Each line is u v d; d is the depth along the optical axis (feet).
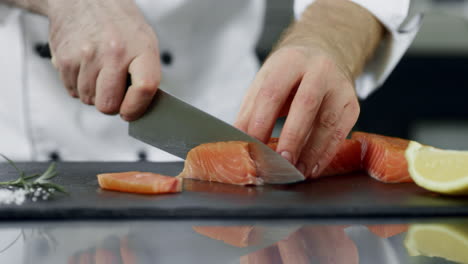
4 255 4.37
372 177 7.48
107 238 4.83
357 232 5.14
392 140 7.82
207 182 6.95
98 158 9.71
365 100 15.55
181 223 5.37
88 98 7.05
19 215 5.38
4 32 9.01
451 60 15.39
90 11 6.84
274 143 7.36
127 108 6.72
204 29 10.00
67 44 6.80
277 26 14.61
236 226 5.30
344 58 7.25
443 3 15.58
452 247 4.69
